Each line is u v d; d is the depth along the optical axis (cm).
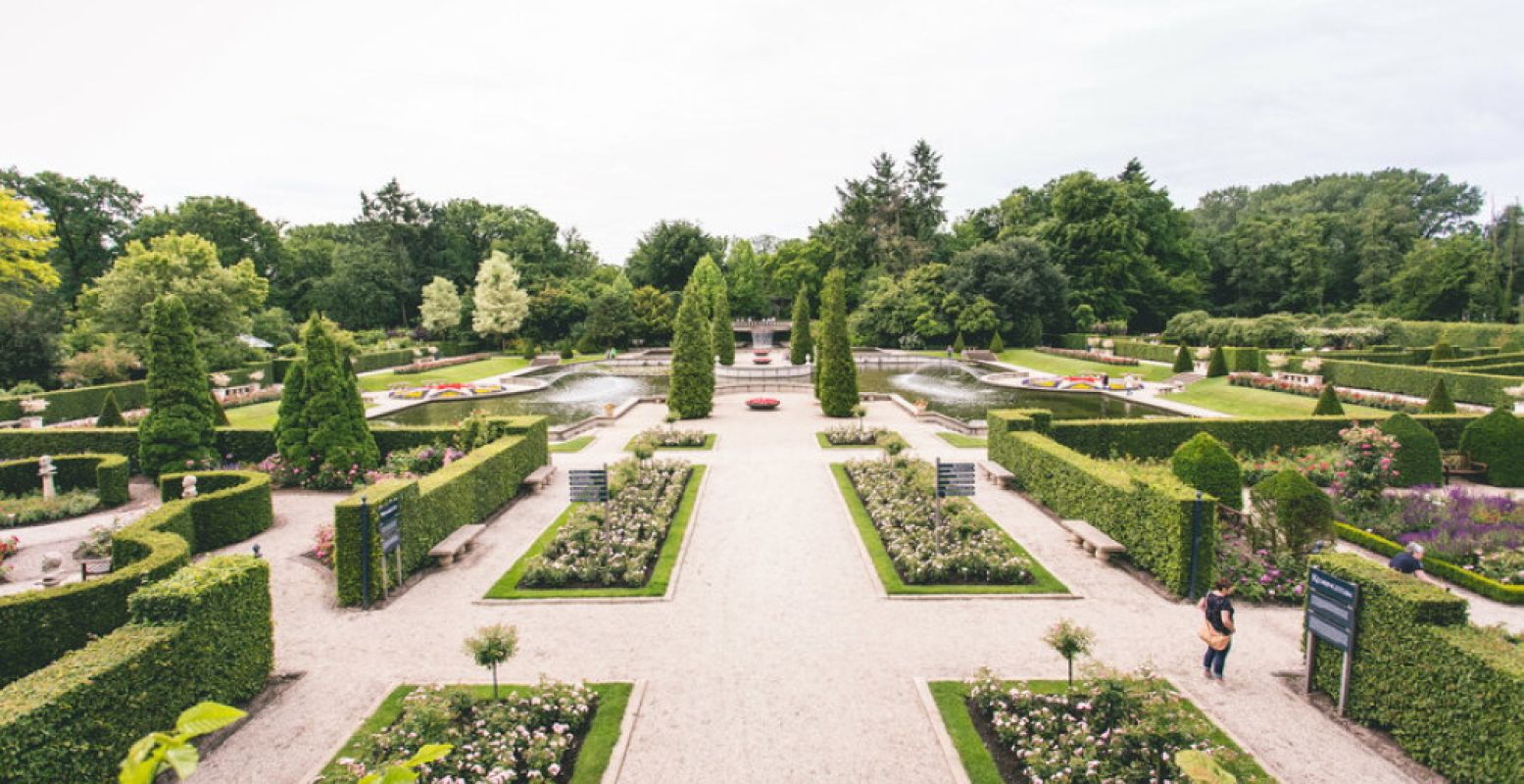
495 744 809
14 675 992
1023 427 2161
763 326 7519
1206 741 781
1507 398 2925
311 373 2088
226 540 1605
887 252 8331
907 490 1842
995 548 1448
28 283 4019
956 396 4106
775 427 3017
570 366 6288
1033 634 1136
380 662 1070
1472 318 6300
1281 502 1334
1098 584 1339
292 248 7844
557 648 1107
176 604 885
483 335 7594
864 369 5625
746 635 1142
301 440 2125
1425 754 813
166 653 853
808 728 893
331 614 1240
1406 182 8688
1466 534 1474
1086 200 7012
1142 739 781
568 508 1855
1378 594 880
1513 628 1163
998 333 6588
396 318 8019
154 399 2142
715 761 830
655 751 852
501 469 1888
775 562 1455
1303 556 1326
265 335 5825
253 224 7206
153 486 2195
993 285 6712
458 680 1010
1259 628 1153
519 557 1513
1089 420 2295
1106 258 6969
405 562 1383
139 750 243
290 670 1052
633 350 7775
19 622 992
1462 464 2120
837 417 3278
